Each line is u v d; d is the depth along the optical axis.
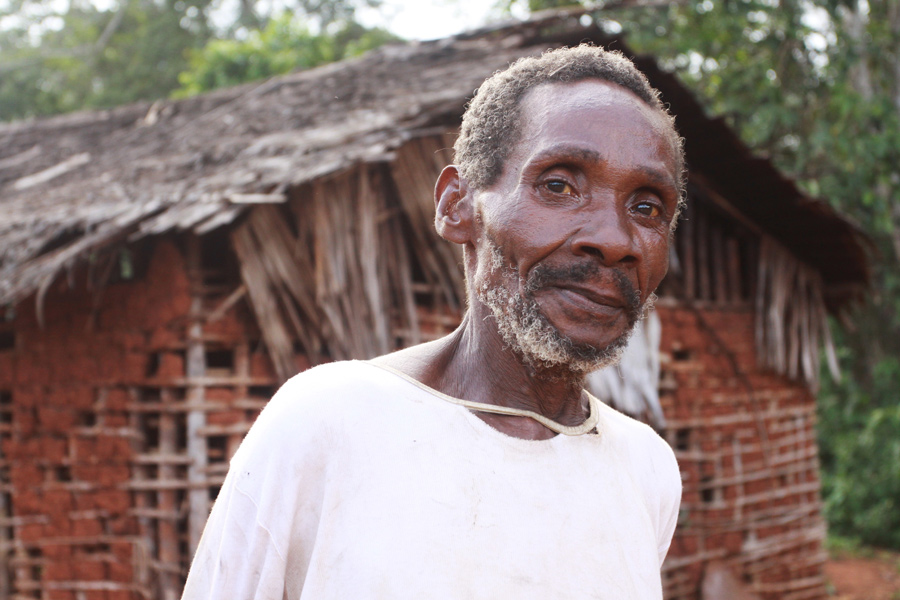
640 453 1.43
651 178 1.16
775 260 7.71
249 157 5.22
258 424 1.19
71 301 5.32
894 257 11.02
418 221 5.14
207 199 4.38
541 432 1.25
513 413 1.23
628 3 6.75
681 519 6.77
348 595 1.06
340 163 4.39
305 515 1.13
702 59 10.38
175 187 4.93
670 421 6.79
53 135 8.45
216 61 13.62
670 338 6.81
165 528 4.90
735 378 7.36
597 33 6.56
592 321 1.15
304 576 1.14
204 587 1.16
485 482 1.14
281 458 1.13
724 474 7.18
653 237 1.18
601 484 1.25
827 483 11.03
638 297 1.18
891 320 11.79
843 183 10.48
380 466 1.11
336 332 4.66
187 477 4.86
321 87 6.79
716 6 9.59
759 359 7.53
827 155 10.34
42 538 5.38
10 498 5.79
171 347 4.81
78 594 5.22
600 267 1.14
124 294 5.04
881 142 9.48
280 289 4.72
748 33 10.18
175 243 4.77
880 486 10.66
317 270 4.71
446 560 1.07
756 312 7.61
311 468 1.12
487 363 1.26
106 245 4.37
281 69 13.37
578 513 1.18
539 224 1.15
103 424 5.14
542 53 1.28
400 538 1.07
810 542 7.88
